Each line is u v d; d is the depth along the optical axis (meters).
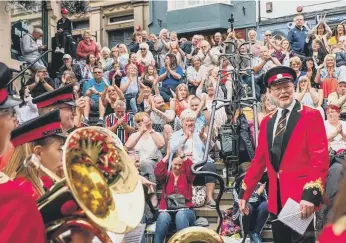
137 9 19.62
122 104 7.68
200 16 17.92
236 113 7.48
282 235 3.91
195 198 6.38
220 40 12.07
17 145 2.70
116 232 2.31
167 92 10.47
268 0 16.77
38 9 14.36
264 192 5.63
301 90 8.57
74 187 2.29
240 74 8.65
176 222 5.67
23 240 1.94
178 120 7.65
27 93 8.79
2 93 2.18
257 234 5.59
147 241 5.80
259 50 11.31
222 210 6.36
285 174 3.79
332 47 11.58
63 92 3.74
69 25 13.40
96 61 11.79
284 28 16.48
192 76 10.64
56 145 2.74
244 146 6.89
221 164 7.59
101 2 20.31
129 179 2.57
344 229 2.16
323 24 12.48
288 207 3.67
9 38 10.62
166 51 12.80
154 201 6.03
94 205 2.34
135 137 6.71
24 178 2.61
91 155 2.51
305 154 3.76
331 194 4.82
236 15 17.39
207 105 8.51
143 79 9.93
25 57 11.49
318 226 3.96
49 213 2.28
